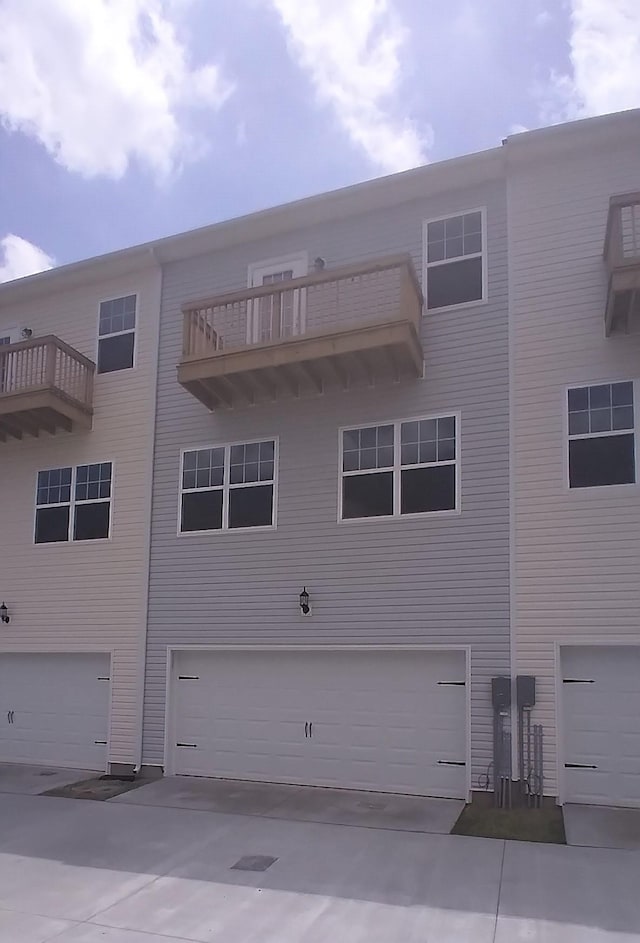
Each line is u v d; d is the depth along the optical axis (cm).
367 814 1012
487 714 1077
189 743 1291
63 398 1409
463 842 876
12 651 1467
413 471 1185
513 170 1189
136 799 1119
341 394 1256
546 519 1088
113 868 789
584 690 1049
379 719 1162
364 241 1288
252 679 1262
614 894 702
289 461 1275
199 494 1345
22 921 641
